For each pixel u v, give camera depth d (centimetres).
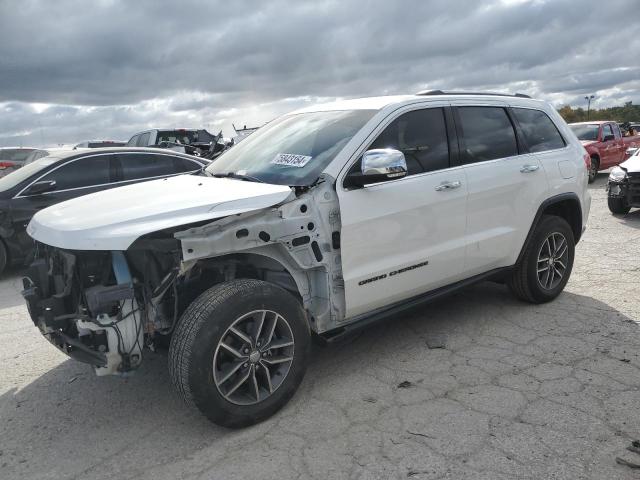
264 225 320
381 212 366
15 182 734
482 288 564
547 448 284
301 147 385
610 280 576
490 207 438
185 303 345
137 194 353
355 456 287
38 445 317
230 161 424
